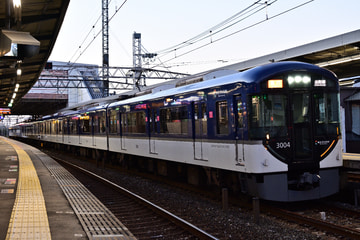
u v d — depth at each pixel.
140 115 14.53
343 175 9.56
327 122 8.94
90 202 9.13
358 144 14.78
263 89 8.34
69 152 28.45
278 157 8.35
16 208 7.91
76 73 53.78
